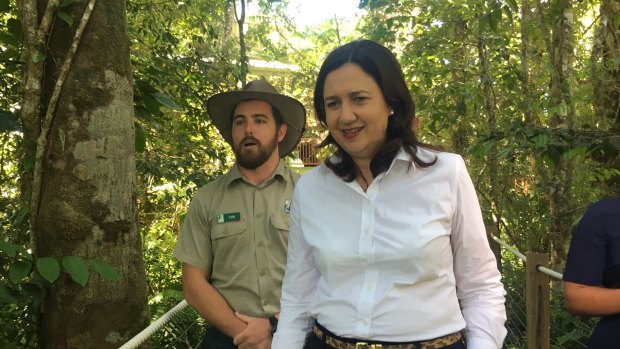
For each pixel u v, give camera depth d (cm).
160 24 645
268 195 235
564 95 477
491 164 623
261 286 224
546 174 538
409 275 138
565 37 489
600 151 352
